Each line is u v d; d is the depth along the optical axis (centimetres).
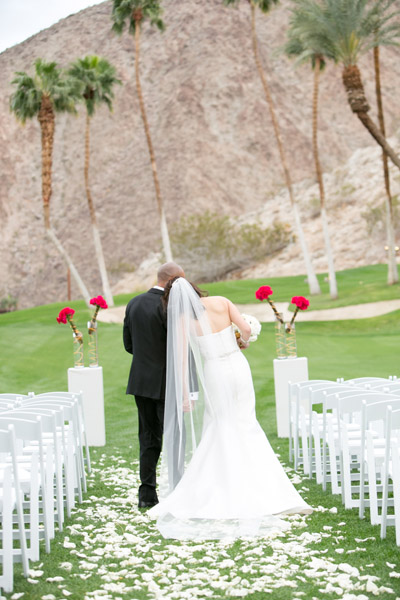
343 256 6625
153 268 8569
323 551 477
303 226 7494
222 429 600
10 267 9969
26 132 11388
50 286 9506
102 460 899
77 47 13688
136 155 10288
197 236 6606
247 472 586
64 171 10756
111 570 456
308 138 9869
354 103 2455
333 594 396
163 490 611
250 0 3562
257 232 6812
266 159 9712
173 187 9544
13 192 10744
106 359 2197
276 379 1028
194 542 523
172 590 410
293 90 10444
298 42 3388
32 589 418
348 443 620
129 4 3547
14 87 12650
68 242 9762
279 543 497
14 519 591
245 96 10394
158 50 11744
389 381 732
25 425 495
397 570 437
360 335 2683
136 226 9388
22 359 2292
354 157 8494
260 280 5241
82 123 11131
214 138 9894
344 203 7525
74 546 510
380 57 10762
